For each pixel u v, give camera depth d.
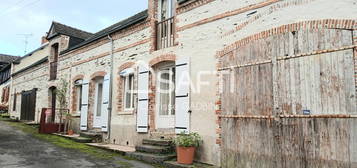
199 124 6.52
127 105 9.16
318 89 4.68
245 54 5.84
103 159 6.65
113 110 9.36
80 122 10.86
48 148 7.67
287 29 5.18
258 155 5.36
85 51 11.31
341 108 4.39
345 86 4.38
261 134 5.36
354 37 4.37
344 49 4.45
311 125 4.69
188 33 7.16
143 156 6.70
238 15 6.09
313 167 4.59
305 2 5.00
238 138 5.73
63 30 13.66
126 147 8.12
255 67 5.62
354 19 4.40
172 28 7.95
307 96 4.79
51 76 14.13
